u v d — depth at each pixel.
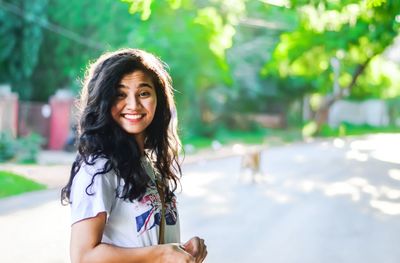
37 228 7.32
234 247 6.48
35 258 5.80
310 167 16.38
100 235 1.66
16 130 19.58
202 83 27.48
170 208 1.92
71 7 23.03
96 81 1.85
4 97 18.55
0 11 21.91
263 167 16.34
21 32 22.64
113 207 1.74
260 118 35.94
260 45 31.69
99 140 1.76
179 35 21.92
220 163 17.84
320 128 33.56
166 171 2.11
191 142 26.42
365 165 17.03
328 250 6.38
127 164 1.76
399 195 10.93
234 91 31.78
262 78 33.34
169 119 2.10
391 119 55.06
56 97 20.91
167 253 1.63
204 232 7.28
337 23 7.21
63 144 20.83
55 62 23.92
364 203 9.90
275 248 6.45
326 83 31.00
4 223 7.61
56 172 13.49
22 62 22.86
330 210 9.14
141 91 1.88
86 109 1.84
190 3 9.23
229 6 8.91
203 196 10.49
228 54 29.97
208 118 31.95
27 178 11.91
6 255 5.90
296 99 36.25
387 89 46.78
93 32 23.34
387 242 6.83
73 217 1.67
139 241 1.75
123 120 1.84
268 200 10.12
